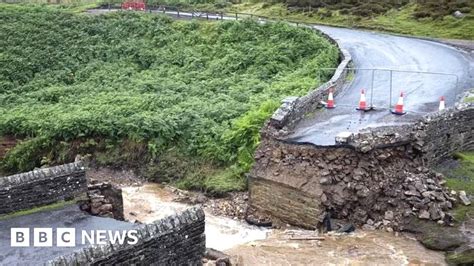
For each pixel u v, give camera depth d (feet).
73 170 41.34
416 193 58.29
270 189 62.80
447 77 90.07
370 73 93.50
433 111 71.82
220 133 79.82
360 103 73.61
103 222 38.24
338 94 81.82
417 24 134.00
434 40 120.16
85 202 42.14
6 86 116.16
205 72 112.68
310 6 155.02
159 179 79.71
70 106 100.53
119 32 137.59
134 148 84.74
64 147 88.17
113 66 123.54
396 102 76.95
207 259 48.39
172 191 75.72
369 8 147.43
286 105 66.90
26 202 39.63
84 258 28.81
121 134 86.48
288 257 53.01
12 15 142.92
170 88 105.81
